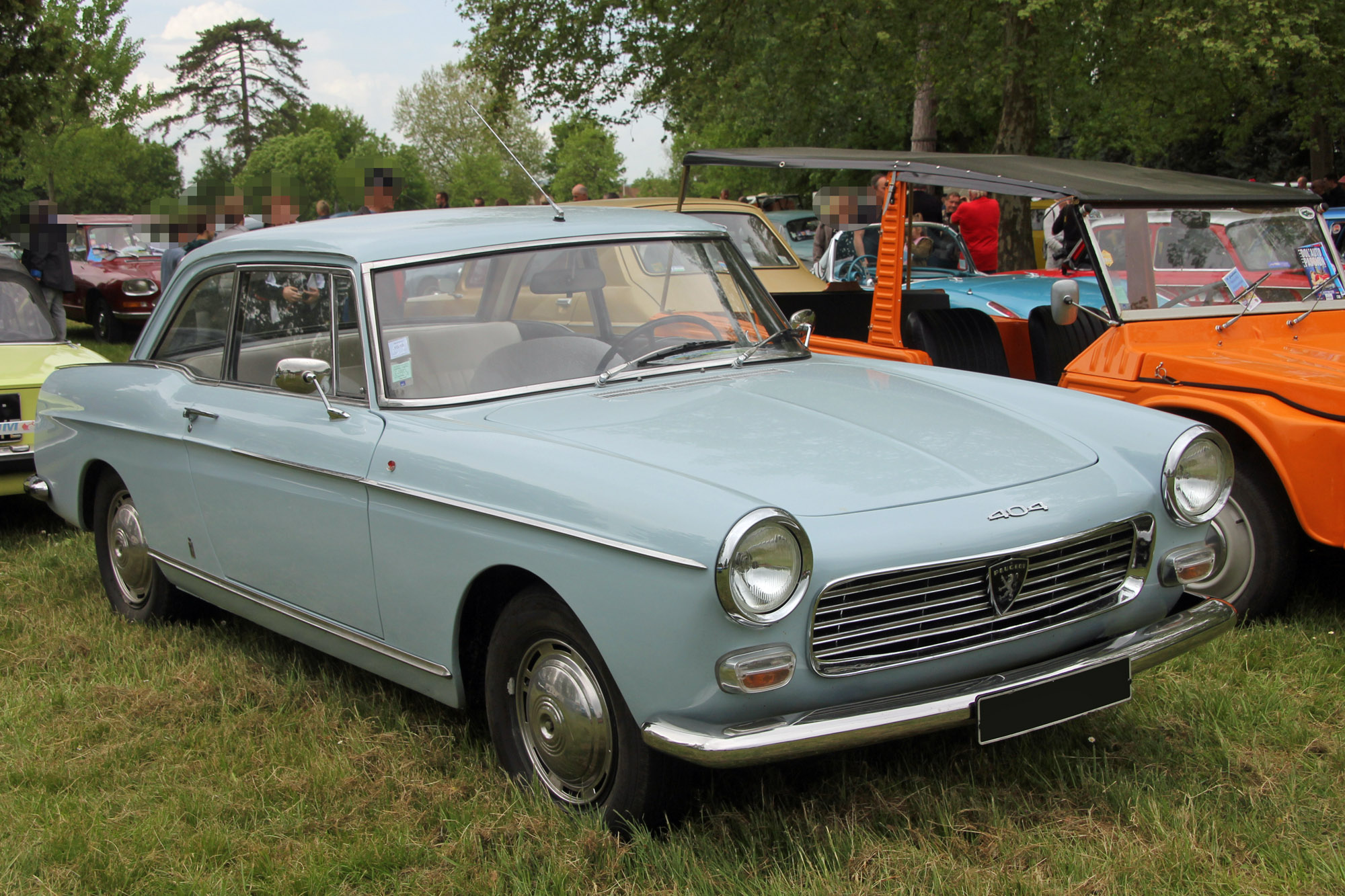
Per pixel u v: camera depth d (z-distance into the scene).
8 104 15.27
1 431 6.06
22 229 10.00
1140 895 2.61
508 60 15.12
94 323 14.80
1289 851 2.76
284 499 3.65
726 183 31.64
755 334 4.05
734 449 2.98
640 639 2.63
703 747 2.53
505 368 3.53
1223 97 14.49
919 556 2.68
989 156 5.63
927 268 9.04
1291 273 5.04
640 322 3.82
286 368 3.44
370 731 3.60
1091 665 2.86
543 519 2.80
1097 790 3.07
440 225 3.83
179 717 3.79
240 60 82.62
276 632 4.33
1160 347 4.68
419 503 3.14
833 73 13.24
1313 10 10.59
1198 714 3.52
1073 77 11.53
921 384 3.74
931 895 2.64
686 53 14.04
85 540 6.04
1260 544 4.27
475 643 3.27
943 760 3.29
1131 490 3.10
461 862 2.83
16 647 4.53
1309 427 4.04
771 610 2.51
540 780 3.07
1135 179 5.11
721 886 2.70
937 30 11.72
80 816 3.15
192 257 4.46
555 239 3.80
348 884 2.82
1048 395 3.60
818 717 2.59
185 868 2.88
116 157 35.09
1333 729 3.45
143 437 4.35
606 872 2.75
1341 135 24.14
